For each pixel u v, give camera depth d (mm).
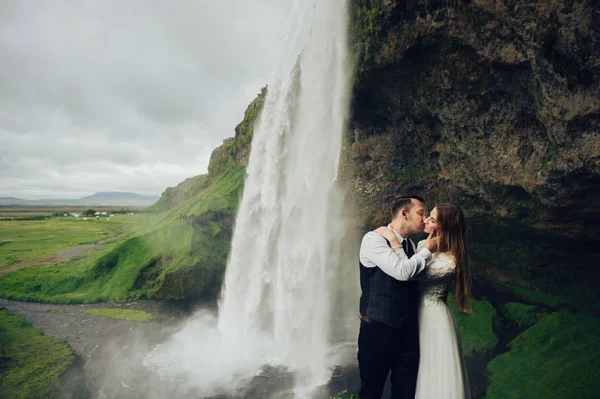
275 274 19859
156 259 30703
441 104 11797
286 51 18609
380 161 14922
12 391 14086
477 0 8789
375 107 13977
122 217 102938
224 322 21453
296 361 16156
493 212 12203
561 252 12273
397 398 4305
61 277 31062
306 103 17000
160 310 24859
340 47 14000
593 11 6523
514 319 14141
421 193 14086
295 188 18484
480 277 15984
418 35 10789
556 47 7484
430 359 4129
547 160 9242
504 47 8961
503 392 10359
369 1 11617
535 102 9070
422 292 4352
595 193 8484
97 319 23047
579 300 12898
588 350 10359
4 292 28734
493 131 10734
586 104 7316
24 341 19312
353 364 15492
